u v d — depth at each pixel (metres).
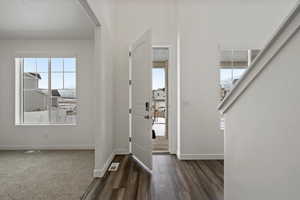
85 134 4.58
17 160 3.69
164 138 5.77
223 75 3.92
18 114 4.60
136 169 3.20
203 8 3.86
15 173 3.02
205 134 3.82
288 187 0.85
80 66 4.55
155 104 7.93
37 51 4.54
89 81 4.56
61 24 3.69
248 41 3.88
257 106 1.10
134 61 3.89
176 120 4.15
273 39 0.89
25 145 4.53
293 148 0.81
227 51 3.92
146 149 3.31
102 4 2.98
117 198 2.23
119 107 4.22
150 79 3.23
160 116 8.16
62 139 4.57
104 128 3.12
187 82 3.84
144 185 2.57
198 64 3.85
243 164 1.27
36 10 3.12
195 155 3.79
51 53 4.55
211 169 3.20
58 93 4.68
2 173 3.02
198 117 3.82
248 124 1.20
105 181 2.70
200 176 2.89
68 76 4.67
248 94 1.20
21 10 3.10
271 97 0.97
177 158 3.84
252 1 3.88
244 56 3.93
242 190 1.29
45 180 2.74
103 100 3.05
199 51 3.85
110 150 3.65
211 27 3.86
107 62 3.39
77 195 2.30
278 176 0.92
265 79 1.02
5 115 4.51
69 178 2.81
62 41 4.55
